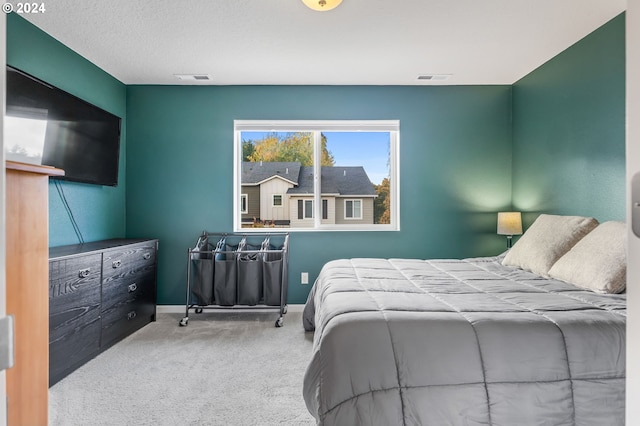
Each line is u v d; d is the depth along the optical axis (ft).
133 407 6.33
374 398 4.51
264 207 13.00
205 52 9.87
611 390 4.63
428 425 4.46
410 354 4.70
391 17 8.14
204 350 8.89
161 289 12.37
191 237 12.46
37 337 2.37
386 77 11.81
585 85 9.05
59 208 9.20
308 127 12.60
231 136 12.46
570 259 7.21
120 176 12.05
